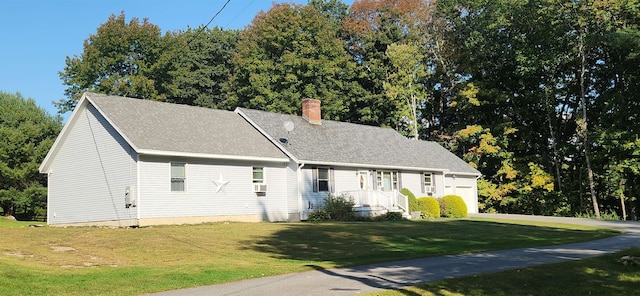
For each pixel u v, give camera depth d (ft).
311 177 96.84
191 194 80.02
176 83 171.94
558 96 146.92
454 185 133.28
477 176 140.67
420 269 42.60
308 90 155.02
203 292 33.88
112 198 78.07
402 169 115.55
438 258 50.26
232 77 176.55
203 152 80.74
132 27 154.61
